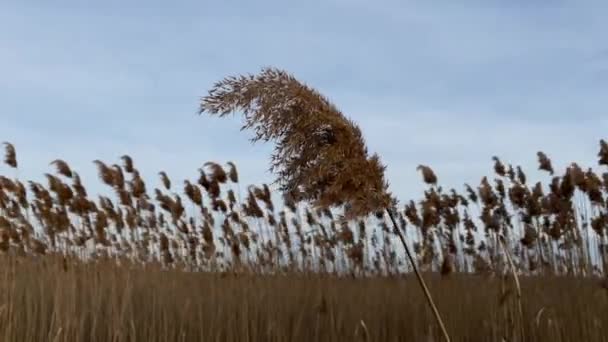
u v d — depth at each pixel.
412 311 6.67
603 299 5.92
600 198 6.99
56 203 9.43
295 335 6.34
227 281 8.14
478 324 5.93
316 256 8.66
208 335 6.79
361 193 2.80
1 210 9.60
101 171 9.12
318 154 2.81
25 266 8.88
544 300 5.94
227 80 2.88
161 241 9.64
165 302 7.25
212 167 8.80
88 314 7.21
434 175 8.16
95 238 9.66
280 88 2.85
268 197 9.04
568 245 7.19
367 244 8.20
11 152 9.41
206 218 9.36
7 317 6.75
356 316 6.50
